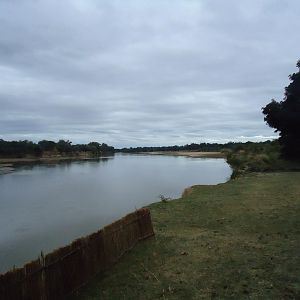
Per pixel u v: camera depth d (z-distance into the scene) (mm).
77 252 7184
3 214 21812
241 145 82625
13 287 5641
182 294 6605
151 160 108250
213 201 15922
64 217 20594
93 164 86312
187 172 50844
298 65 36781
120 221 8953
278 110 36594
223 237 10188
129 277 7605
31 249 14789
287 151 37719
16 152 125375
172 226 11836
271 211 13250
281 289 6523
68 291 6859
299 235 9961
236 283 6906
